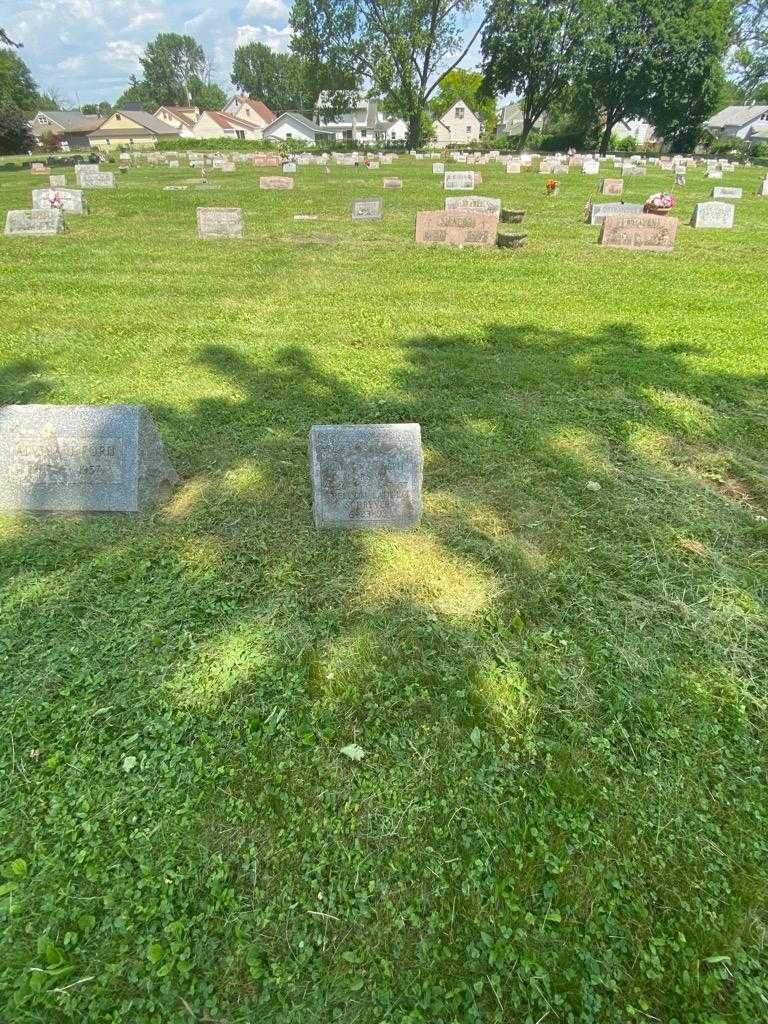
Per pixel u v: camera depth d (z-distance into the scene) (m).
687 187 26.86
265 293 9.69
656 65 46.28
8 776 2.59
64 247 13.31
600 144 55.47
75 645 3.21
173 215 17.98
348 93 54.09
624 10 45.22
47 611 3.43
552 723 2.87
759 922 2.17
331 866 2.32
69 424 4.05
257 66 110.06
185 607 3.46
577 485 4.67
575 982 2.02
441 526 4.16
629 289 10.12
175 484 4.59
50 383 6.27
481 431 5.42
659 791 2.57
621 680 3.07
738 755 2.73
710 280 10.70
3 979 2.00
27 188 25.97
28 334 7.82
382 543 3.98
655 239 13.37
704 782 2.61
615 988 2.00
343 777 2.62
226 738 2.77
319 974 2.02
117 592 3.58
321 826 2.45
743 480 4.90
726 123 71.75
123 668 3.09
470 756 2.71
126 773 2.62
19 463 4.12
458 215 13.44
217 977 2.02
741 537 4.16
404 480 3.96
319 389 6.21
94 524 4.12
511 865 2.32
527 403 5.96
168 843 2.37
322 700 2.95
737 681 3.08
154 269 11.39
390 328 8.02
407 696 2.97
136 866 2.31
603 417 5.71
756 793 2.57
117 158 50.09
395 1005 1.96
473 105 82.94
